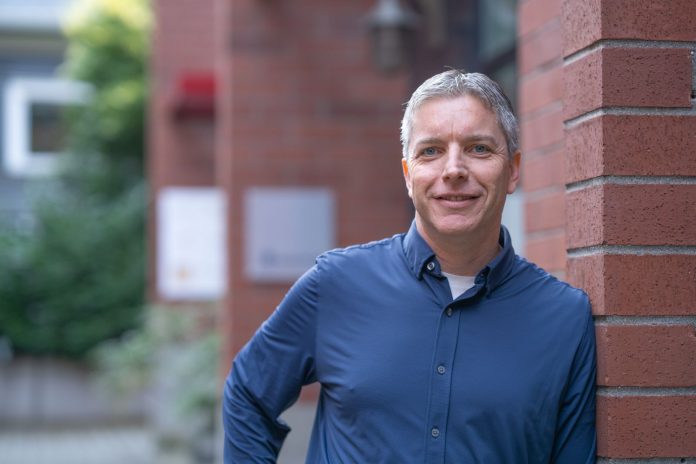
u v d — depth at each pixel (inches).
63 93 793.6
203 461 338.3
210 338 364.5
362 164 267.7
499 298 94.3
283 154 266.8
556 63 122.3
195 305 433.7
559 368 92.1
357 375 93.7
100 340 633.0
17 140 786.2
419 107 92.8
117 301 639.1
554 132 122.6
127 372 460.4
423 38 259.4
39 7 790.5
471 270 95.3
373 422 92.8
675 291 91.7
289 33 267.3
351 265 98.3
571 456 93.0
